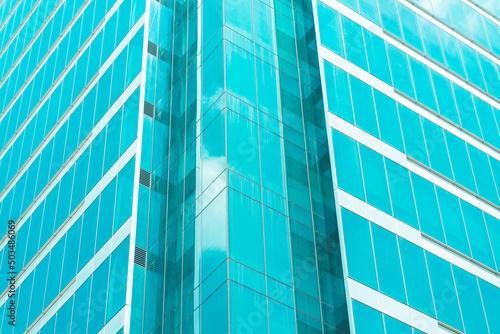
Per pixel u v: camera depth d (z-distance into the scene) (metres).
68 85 53.81
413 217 39.34
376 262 35.78
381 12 49.72
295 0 47.19
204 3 45.53
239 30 42.22
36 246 46.00
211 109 38.84
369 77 44.31
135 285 36.03
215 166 36.25
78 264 40.44
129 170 40.22
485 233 42.31
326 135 40.84
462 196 43.25
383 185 39.31
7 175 55.53
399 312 34.78
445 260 39.00
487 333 37.41
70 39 58.19
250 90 39.69
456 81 50.47
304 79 42.94
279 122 39.53
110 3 54.47
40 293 42.72
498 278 40.84
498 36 57.81
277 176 37.03
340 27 45.78
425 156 43.22
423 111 45.97
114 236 38.53
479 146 47.41
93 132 46.34
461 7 56.94
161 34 47.25
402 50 48.56
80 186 44.50
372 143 40.81
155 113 43.12
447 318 36.47
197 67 42.28
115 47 49.50
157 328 34.28
